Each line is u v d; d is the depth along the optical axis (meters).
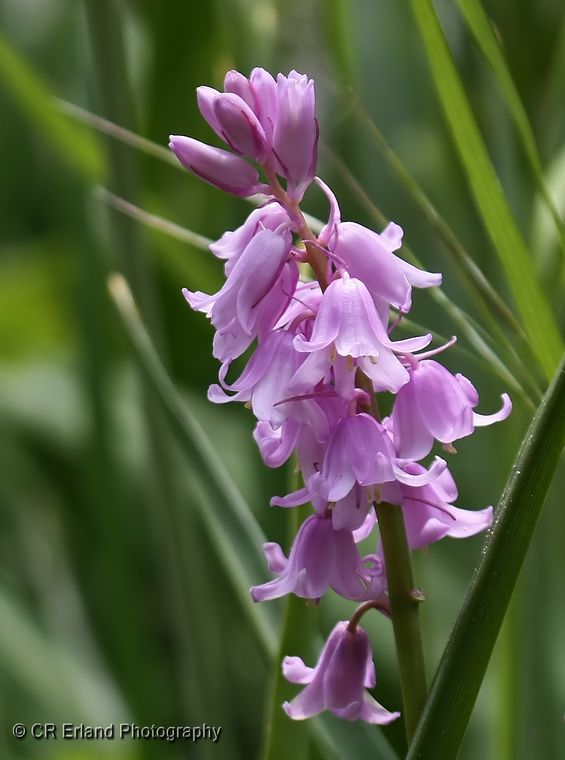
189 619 0.75
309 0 0.82
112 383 0.92
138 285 0.74
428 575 0.81
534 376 0.63
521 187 0.71
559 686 0.69
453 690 0.52
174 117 0.94
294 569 0.54
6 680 0.85
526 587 0.67
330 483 0.53
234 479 0.90
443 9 0.81
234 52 0.89
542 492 0.52
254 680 0.90
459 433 0.53
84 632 0.94
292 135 0.53
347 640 0.55
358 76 0.82
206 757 0.73
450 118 0.59
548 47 0.93
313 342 0.53
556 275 0.65
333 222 0.54
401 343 0.53
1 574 0.92
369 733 0.59
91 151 0.75
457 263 0.61
